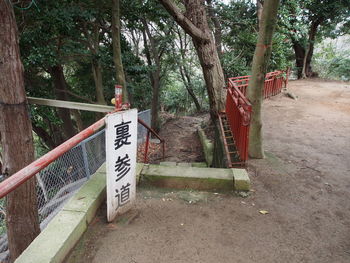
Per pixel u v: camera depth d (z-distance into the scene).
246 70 10.41
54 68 7.70
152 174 3.17
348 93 10.48
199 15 5.79
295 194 3.13
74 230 2.07
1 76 2.43
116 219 2.50
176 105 18.62
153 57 13.62
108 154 2.21
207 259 2.04
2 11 2.30
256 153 4.14
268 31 3.54
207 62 6.07
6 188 1.24
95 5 6.36
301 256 2.12
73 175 3.60
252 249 2.17
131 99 10.44
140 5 7.50
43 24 5.39
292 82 14.39
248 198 2.97
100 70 7.80
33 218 2.86
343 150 4.73
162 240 2.24
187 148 7.69
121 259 2.02
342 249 2.21
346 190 3.28
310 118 7.07
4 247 3.55
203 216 2.61
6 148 2.64
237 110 4.07
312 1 12.51
